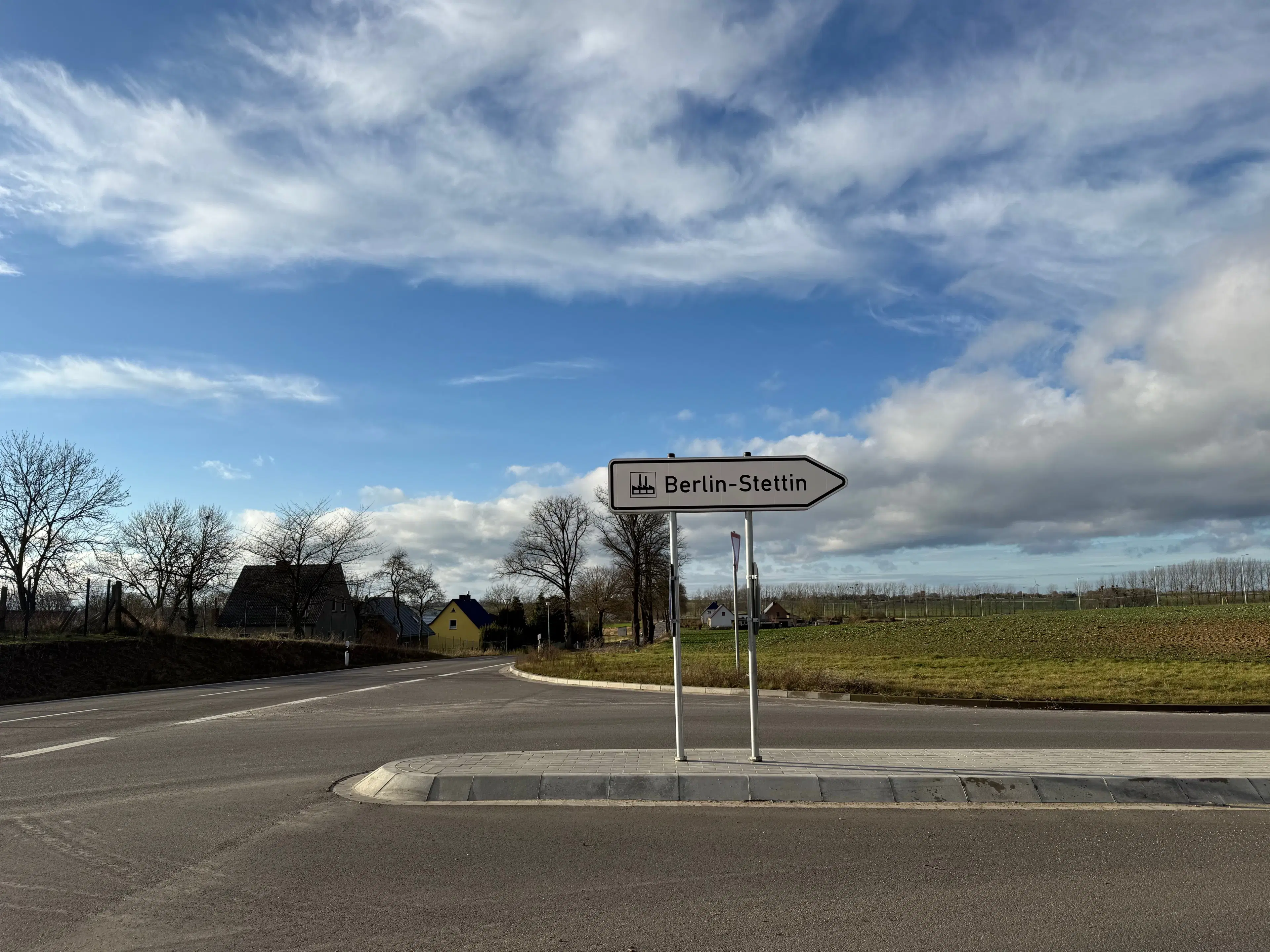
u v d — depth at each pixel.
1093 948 3.95
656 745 9.83
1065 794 6.95
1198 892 4.72
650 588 64.44
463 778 7.22
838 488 7.84
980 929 4.19
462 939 4.12
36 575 39.41
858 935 4.12
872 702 16.77
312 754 9.80
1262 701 15.56
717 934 4.15
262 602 62.09
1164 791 6.95
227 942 4.12
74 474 40.44
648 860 5.36
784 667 24.94
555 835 5.97
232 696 19.59
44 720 14.28
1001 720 12.75
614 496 7.91
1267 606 54.94
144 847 5.84
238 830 6.25
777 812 6.57
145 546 53.22
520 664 31.09
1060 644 35.38
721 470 7.93
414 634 98.50
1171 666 23.67
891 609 78.75
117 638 29.45
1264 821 6.28
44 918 4.48
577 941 4.08
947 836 5.87
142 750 10.35
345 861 5.42
